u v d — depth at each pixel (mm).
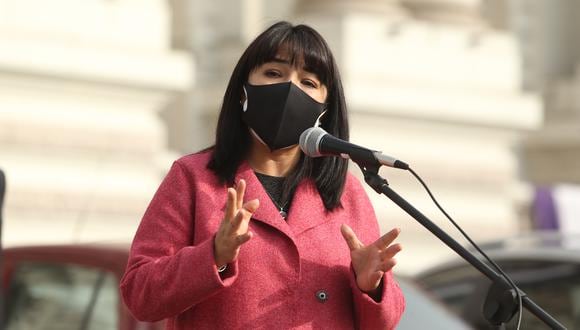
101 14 25500
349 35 29812
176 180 8516
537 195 26797
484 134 32281
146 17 26203
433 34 31375
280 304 8242
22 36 24266
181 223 8391
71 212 24781
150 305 8133
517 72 33062
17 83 24312
